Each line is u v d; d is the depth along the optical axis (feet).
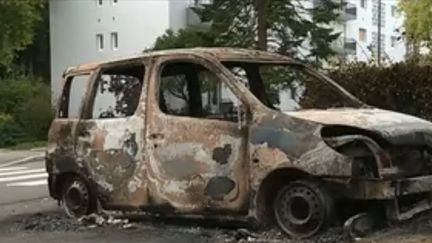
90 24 156.66
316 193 25.25
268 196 26.50
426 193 26.68
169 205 28.71
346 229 24.89
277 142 25.77
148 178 29.37
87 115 32.30
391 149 25.29
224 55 28.91
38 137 124.26
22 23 103.35
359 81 49.65
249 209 26.50
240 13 97.19
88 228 30.76
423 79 47.34
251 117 26.66
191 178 27.94
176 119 28.55
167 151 28.68
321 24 103.35
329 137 25.12
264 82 29.96
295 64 31.50
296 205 25.81
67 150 32.81
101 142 31.24
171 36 124.77
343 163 24.52
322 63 99.50
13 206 41.52
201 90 28.45
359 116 26.13
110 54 152.76
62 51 161.99
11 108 132.98
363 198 24.59
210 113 28.09
